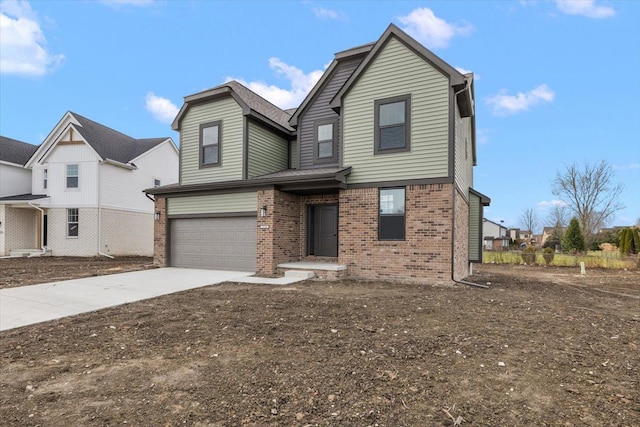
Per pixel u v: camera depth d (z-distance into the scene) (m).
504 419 2.79
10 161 21.53
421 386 3.37
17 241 20.50
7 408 2.97
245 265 12.45
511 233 65.31
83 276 11.23
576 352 4.37
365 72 11.21
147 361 4.05
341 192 11.34
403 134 10.57
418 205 10.19
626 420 2.78
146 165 22.88
